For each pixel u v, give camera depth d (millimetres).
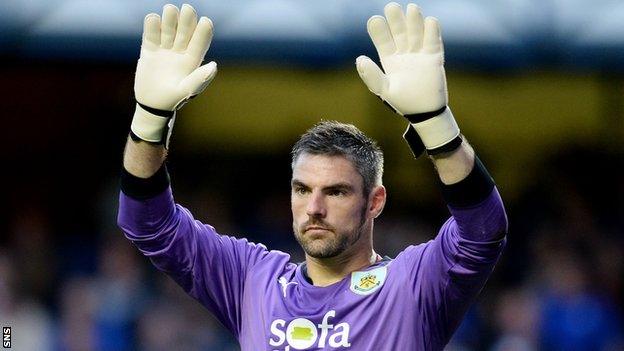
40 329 36375
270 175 44531
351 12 39844
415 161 44750
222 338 36688
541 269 39125
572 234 40875
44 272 39156
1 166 44906
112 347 36219
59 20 40000
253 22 39906
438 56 15758
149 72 16297
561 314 37219
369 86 15750
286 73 44531
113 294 36688
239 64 40375
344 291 16766
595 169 44531
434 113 15633
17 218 43812
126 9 40219
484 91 44688
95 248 40688
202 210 41719
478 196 15656
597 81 44562
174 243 17203
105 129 45375
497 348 36719
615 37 40094
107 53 40125
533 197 43062
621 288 39344
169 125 16500
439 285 16375
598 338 37000
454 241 16078
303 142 16828
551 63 40188
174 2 40031
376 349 16469
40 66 41812
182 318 36656
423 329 16516
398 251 39250
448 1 40406
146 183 16703
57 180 44938
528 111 44750
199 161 44844
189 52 16375
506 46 40156
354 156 16594
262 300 17172
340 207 16484
